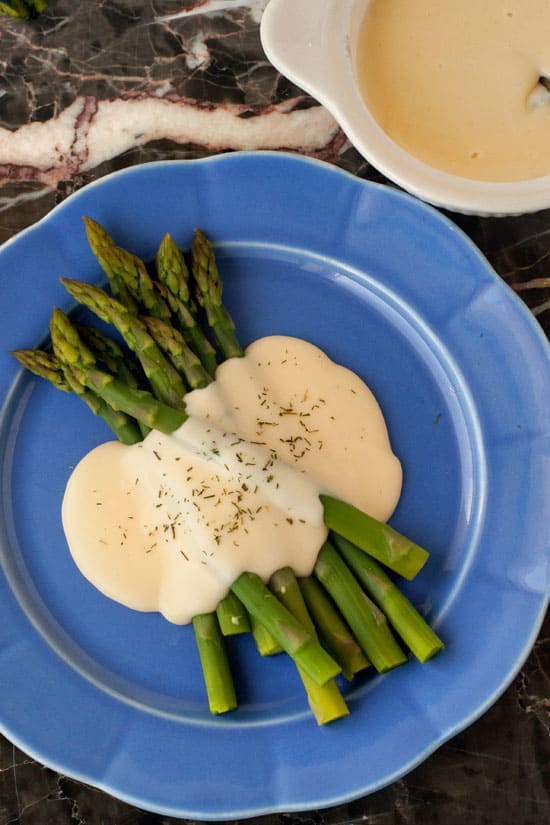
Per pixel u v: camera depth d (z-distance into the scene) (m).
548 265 0.50
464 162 0.45
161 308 0.49
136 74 0.52
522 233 0.50
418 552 0.46
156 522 0.47
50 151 0.52
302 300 0.50
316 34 0.44
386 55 0.46
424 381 0.49
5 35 0.52
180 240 0.50
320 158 0.51
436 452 0.49
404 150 0.44
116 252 0.48
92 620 0.47
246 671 0.47
